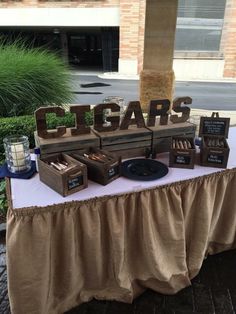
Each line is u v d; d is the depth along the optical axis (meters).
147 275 1.51
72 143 1.40
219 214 1.67
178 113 1.84
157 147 1.61
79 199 1.23
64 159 1.38
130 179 1.39
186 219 1.51
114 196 1.28
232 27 8.06
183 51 8.42
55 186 1.27
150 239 1.38
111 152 1.50
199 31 8.19
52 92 3.54
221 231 1.75
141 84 3.94
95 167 1.33
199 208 1.50
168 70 3.86
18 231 1.16
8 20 8.98
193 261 1.60
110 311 1.49
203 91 6.66
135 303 1.54
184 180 1.40
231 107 5.24
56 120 2.72
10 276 1.21
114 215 1.30
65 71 3.84
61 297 1.42
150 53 3.81
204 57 8.45
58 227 1.24
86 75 8.71
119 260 1.38
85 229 1.28
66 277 1.35
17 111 3.24
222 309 1.52
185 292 1.61
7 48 4.03
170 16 3.60
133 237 1.43
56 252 1.30
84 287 1.48
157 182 1.37
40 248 1.20
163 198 1.37
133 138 1.54
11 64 3.39
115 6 8.49
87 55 11.12
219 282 1.67
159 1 3.54
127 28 8.45
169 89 3.92
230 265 1.78
